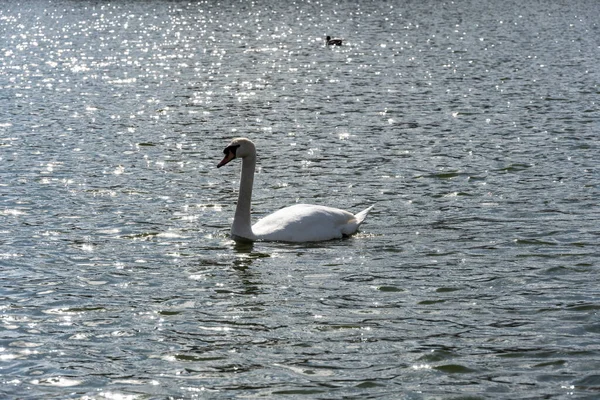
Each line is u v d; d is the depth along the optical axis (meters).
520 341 11.88
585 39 63.34
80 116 33.06
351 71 48.09
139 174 22.97
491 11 94.19
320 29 76.69
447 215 18.75
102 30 76.69
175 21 86.12
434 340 11.94
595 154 24.92
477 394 10.35
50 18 90.00
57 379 10.80
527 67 47.97
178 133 29.64
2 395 10.35
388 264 15.33
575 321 12.58
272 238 16.81
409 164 24.06
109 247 16.42
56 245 16.52
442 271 14.91
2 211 18.95
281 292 13.88
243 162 17.05
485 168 23.36
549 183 21.52
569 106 34.06
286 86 42.28
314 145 27.19
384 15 91.62
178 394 10.39
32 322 12.64
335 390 10.48
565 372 10.91
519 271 14.88
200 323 12.59
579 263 15.28
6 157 24.84
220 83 43.81
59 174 22.73
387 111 33.94
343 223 17.39
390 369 11.04
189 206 19.64
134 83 43.91
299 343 11.85
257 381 10.72
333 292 13.88
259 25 81.62
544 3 104.44
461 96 37.72
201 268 15.16
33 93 39.75
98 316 12.88
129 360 11.36
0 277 14.62
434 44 62.44
